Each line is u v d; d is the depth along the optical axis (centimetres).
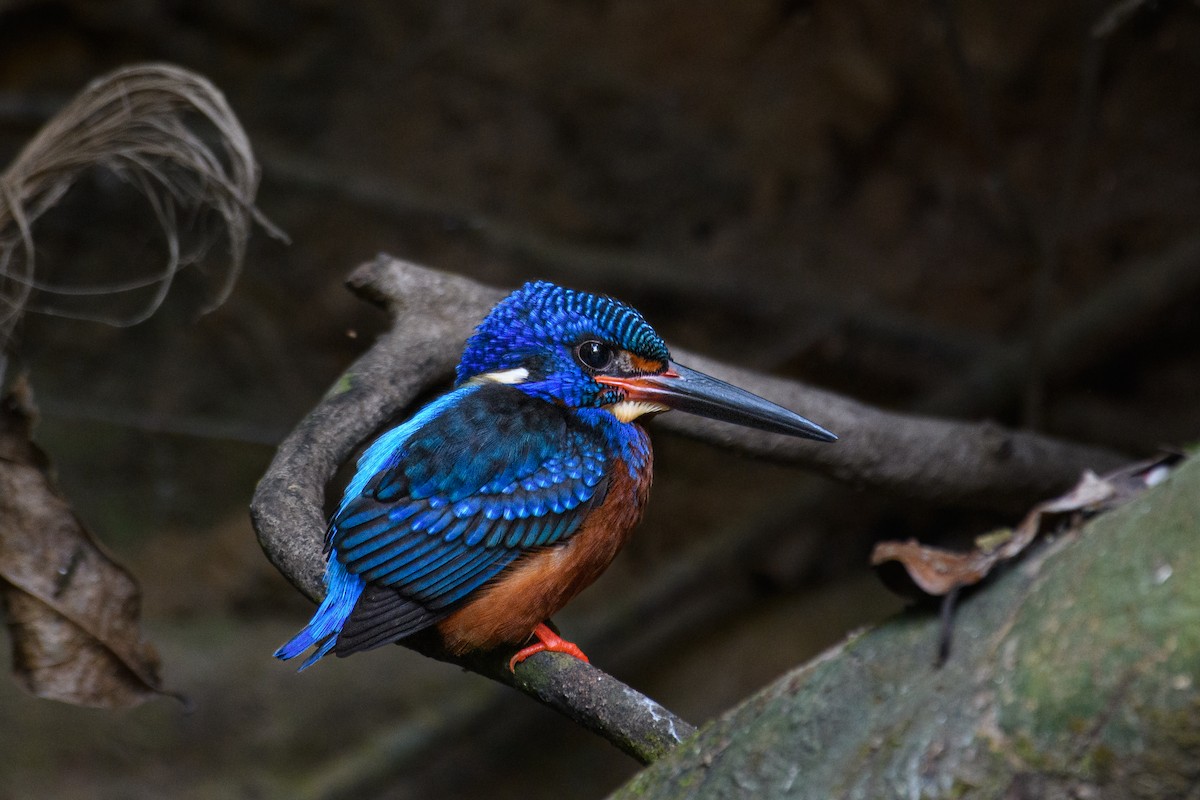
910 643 299
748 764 309
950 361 1323
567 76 1397
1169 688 249
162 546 1338
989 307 1327
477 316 659
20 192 621
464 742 1216
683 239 1378
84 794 1166
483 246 1352
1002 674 273
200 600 1320
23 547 564
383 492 515
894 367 1341
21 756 1173
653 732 434
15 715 1192
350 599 501
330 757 1224
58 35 1362
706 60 1382
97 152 624
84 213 1343
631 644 1290
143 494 1348
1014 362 1228
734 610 1297
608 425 570
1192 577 254
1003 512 852
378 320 1381
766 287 1317
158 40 1376
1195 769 249
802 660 1241
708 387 595
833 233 1356
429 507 515
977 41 1294
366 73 1407
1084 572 272
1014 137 1316
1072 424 1269
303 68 1402
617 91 1393
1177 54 1277
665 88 1390
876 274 1344
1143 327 1192
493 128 1402
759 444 722
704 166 1381
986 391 1237
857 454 745
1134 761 254
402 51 1407
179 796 1179
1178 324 1237
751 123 1373
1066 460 834
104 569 573
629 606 1234
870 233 1352
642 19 1392
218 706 1230
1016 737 265
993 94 1301
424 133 1402
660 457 1387
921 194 1345
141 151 628
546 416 552
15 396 574
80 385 1362
